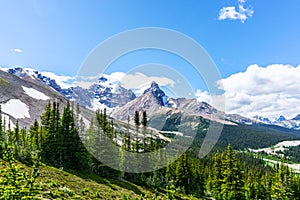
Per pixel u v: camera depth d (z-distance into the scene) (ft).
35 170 32.81
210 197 235.40
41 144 195.31
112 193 147.23
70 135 186.91
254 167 377.30
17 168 32.45
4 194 30.53
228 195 199.72
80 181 154.92
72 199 110.93
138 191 165.68
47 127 223.30
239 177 202.39
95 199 128.06
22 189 31.17
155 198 70.95
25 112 501.56
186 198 190.90
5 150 34.45
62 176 152.76
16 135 217.97
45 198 94.02
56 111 223.30
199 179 246.06
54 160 185.16
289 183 229.66
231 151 207.10
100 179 170.91
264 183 267.39
